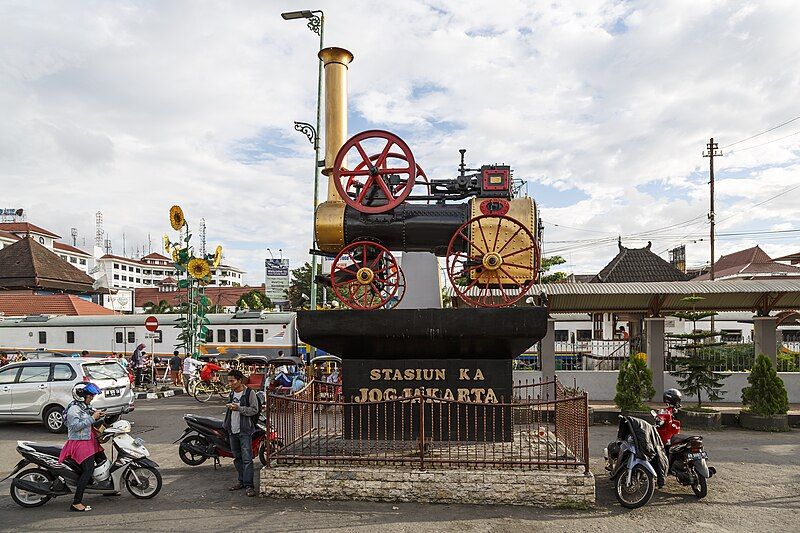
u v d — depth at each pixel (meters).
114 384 12.09
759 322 14.98
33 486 6.95
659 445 7.42
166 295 68.31
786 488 7.85
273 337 25.56
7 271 38.84
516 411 11.26
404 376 8.60
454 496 6.92
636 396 12.59
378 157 9.27
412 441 8.33
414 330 8.20
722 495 7.51
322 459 7.30
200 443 8.92
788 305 15.30
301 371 16.94
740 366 15.20
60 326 26.92
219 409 14.96
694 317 16.27
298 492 7.16
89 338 26.59
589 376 15.35
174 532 6.17
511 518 6.50
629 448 7.14
